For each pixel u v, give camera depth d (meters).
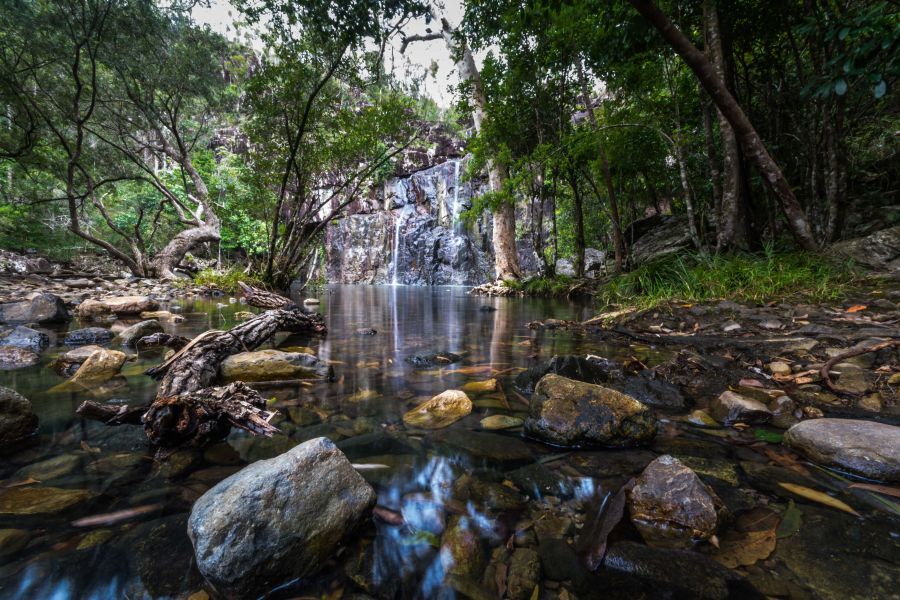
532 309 7.11
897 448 1.27
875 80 2.79
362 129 9.32
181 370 2.21
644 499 1.11
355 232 27.84
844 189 5.30
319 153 9.57
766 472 1.31
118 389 2.14
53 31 8.18
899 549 0.92
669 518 1.04
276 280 11.16
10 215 13.98
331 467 1.09
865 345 2.36
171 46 9.96
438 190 26.39
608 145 8.86
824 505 1.12
